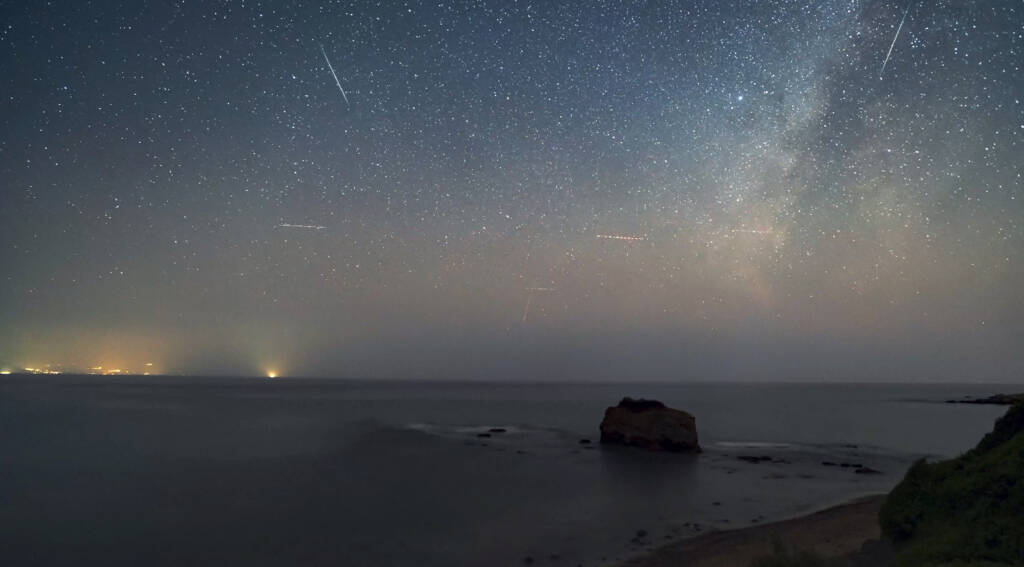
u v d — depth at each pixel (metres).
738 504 24.98
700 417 81.44
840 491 27.97
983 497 9.94
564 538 19.50
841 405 124.44
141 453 42.00
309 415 81.50
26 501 25.84
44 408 90.75
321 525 21.55
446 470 34.56
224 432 57.16
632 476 32.47
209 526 21.42
